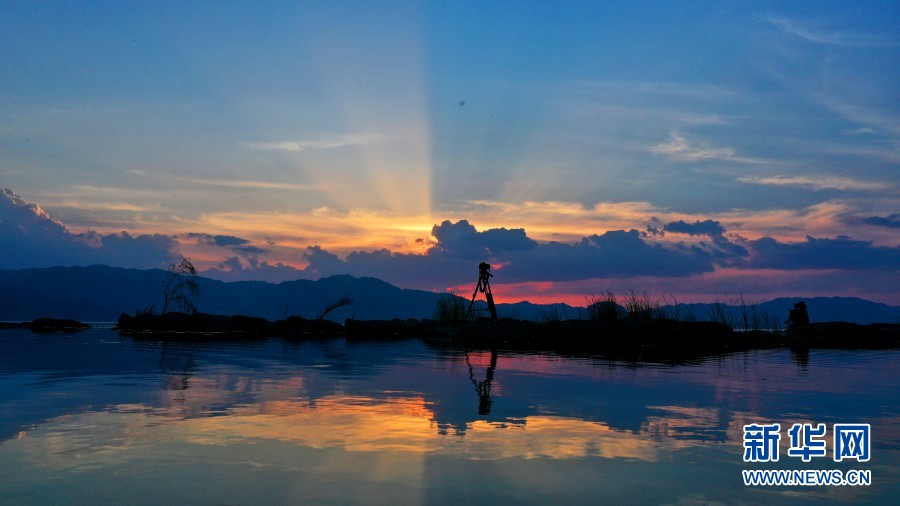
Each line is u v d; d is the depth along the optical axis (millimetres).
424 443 5418
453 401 7730
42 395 7848
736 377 10672
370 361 13484
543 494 4062
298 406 7234
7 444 5238
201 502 3838
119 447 5160
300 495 3986
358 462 4785
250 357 14062
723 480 4441
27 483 4184
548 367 12359
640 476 4500
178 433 5711
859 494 4191
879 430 6129
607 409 7211
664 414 6914
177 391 8305
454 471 4566
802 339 22188
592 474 4535
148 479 4297
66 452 4996
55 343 18156
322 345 19234
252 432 5789
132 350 15562
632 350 17812
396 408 7168
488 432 5891
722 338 21328
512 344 20719
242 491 4055
